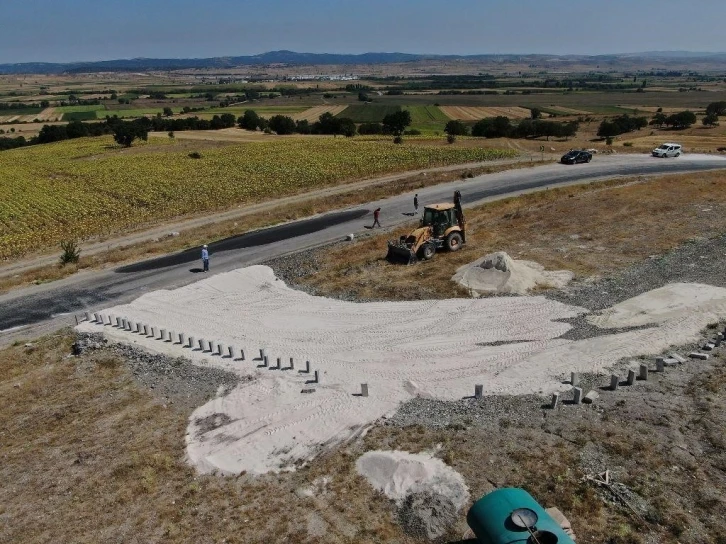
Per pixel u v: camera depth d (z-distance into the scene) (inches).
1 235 1697.8
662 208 1402.6
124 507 531.8
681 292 904.9
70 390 759.7
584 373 709.9
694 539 452.4
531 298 938.1
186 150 3294.8
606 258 1093.1
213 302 1027.3
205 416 677.3
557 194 1662.2
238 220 1646.2
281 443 613.6
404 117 3528.5
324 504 517.3
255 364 796.0
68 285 1168.8
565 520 458.9
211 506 526.0
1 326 989.2
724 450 551.8
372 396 692.1
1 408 724.0
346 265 1159.0
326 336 866.1
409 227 1430.9
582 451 562.6
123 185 2338.8
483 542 377.4
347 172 2289.6
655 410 621.6
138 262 1296.8
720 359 721.0
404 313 923.4
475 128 3432.6
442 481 518.6
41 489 565.9
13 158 3385.8
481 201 1651.1
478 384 691.4
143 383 767.1
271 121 4345.5
